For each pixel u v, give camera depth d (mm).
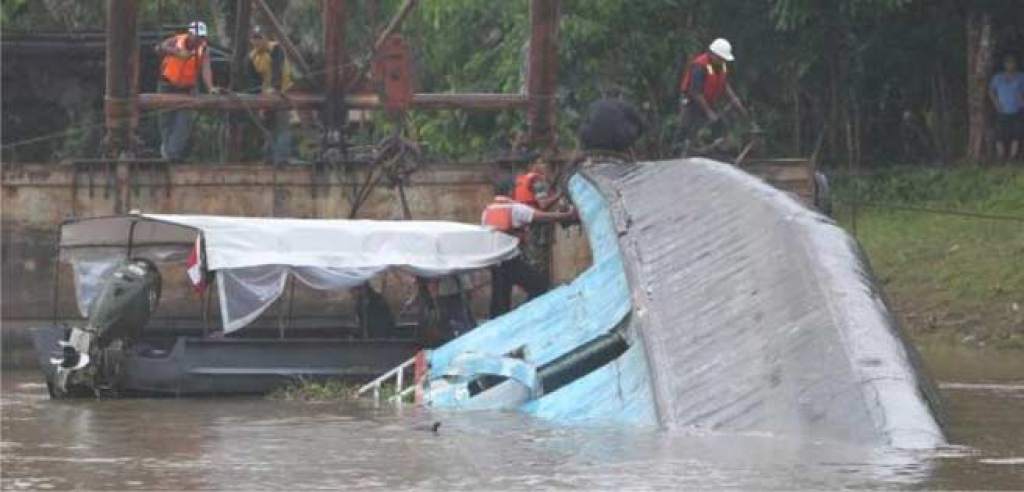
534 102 32781
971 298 35594
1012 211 40188
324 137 32375
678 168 26969
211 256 25281
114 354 25234
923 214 41375
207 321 28312
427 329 26438
